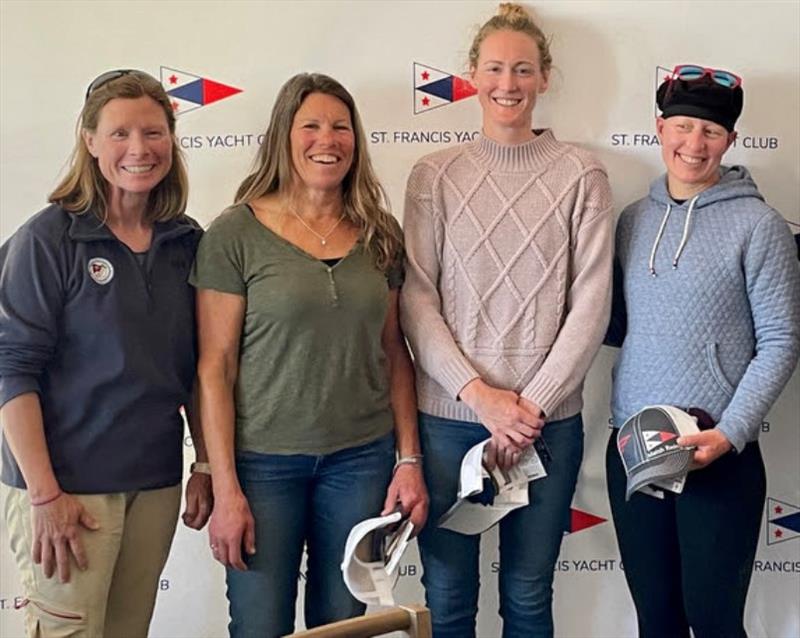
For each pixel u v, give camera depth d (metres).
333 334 1.68
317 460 1.71
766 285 1.73
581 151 1.88
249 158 2.11
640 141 2.11
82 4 2.06
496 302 1.83
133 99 1.59
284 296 1.65
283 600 1.75
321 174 1.70
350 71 2.09
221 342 1.70
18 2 2.05
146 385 1.62
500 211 1.83
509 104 1.84
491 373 1.82
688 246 1.77
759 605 2.23
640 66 2.08
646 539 1.82
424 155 2.10
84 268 1.57
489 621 2.23
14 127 2.08
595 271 1.83
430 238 1.87
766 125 2.09
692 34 2.07
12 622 2.19
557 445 1.85
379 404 1.79
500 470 1.80
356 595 1.71
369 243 1.77
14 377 1.53
